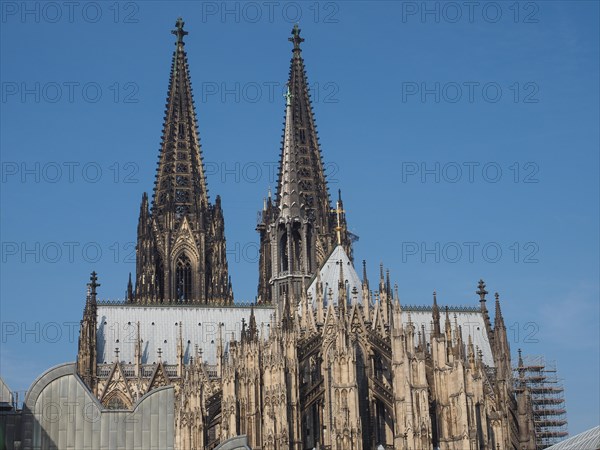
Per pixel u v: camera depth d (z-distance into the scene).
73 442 164.62
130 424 166.75
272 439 197.12
